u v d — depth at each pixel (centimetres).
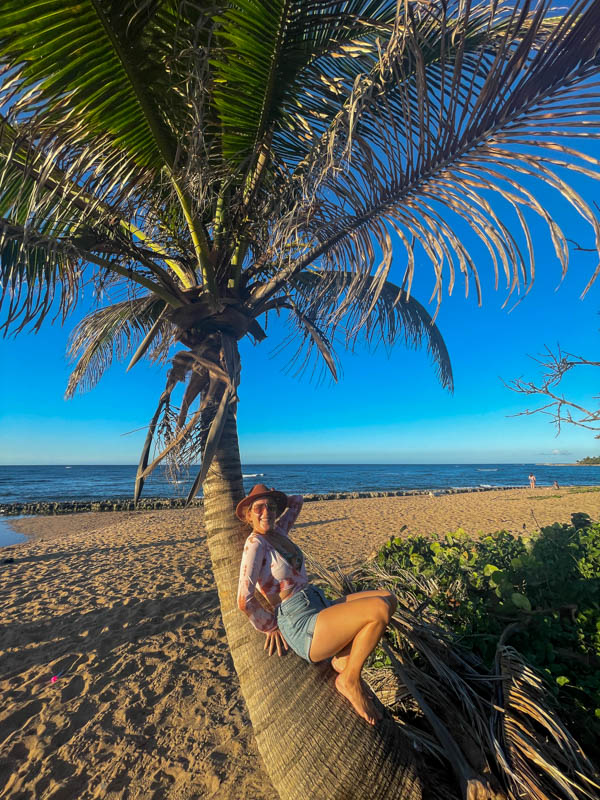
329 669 211
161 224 299
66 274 295
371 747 192
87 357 531
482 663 256
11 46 164
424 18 202
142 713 372
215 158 268
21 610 652
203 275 282
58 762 314
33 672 457
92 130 210
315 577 721
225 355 274
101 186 232
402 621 263
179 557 984
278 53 214
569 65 154
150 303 416
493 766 205
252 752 312
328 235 270
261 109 242
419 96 176
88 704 389
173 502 2789
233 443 291
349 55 234
